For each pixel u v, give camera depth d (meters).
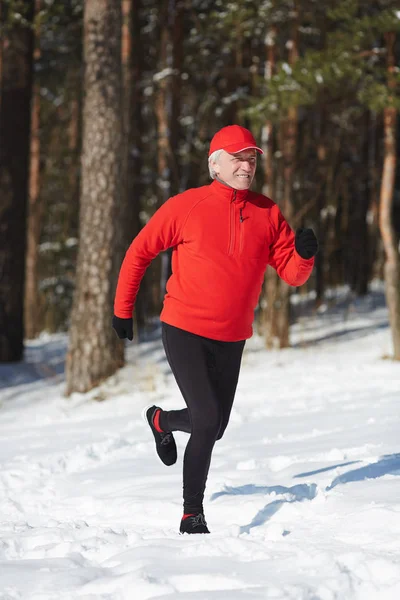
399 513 7.36
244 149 7.48
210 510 8.64
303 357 29.55
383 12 25.11
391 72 26.02
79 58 42.69
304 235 7.67
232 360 7.92
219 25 34.69
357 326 39.22
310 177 48.25
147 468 11.67
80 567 6.85
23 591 6.23
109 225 24.34
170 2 40.22
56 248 50.22
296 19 33.28
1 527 8.84
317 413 15.61
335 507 8.01
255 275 7.80
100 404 21.97
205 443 7.69
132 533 7.82
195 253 7.70
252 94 39.72
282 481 9.65
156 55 44.06
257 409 17.28
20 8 32.56
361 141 52.53
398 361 25.25
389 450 10.59
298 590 5.70
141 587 5.99
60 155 53.38
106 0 24.28
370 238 60.56
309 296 52.91
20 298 33.47
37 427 18.50
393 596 5.63
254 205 7.85
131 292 8.23
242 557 6.66
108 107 24.36
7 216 33.22
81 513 9.58
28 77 33.94
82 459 12.91
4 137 33.47
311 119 44.53
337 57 26.09
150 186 45.69
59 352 36.09
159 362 30.47
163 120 42.16
